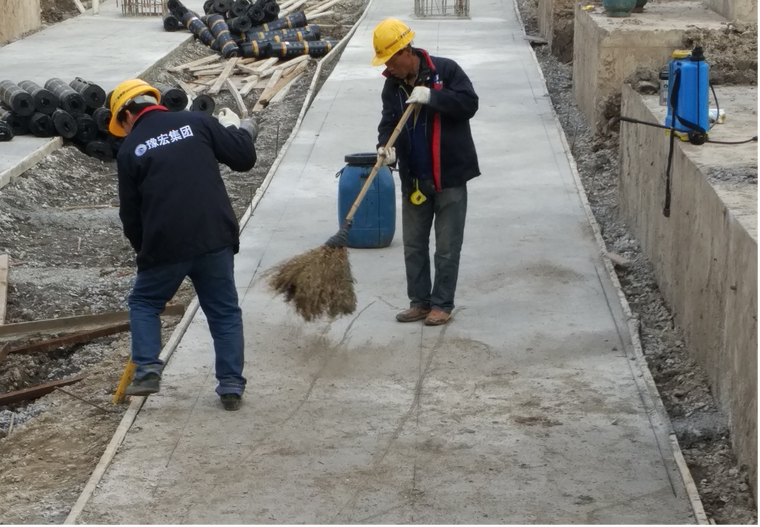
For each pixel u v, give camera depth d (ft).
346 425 18.25
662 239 25.38
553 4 63.00
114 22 78.79
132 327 18.24
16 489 16.94
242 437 17.83
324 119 45.52
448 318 22.82
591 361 20.81
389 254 27.91
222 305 18.70
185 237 17.78
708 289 19.94
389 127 21.44
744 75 33.91
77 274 29.71
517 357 21.07
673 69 23.61
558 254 27.53
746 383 16.48
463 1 81.30
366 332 22.48
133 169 17.71
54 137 43.21
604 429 17.89
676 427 18.51
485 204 32.55
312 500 15.76
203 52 70.74
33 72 56.95
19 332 24.44
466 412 18.70
